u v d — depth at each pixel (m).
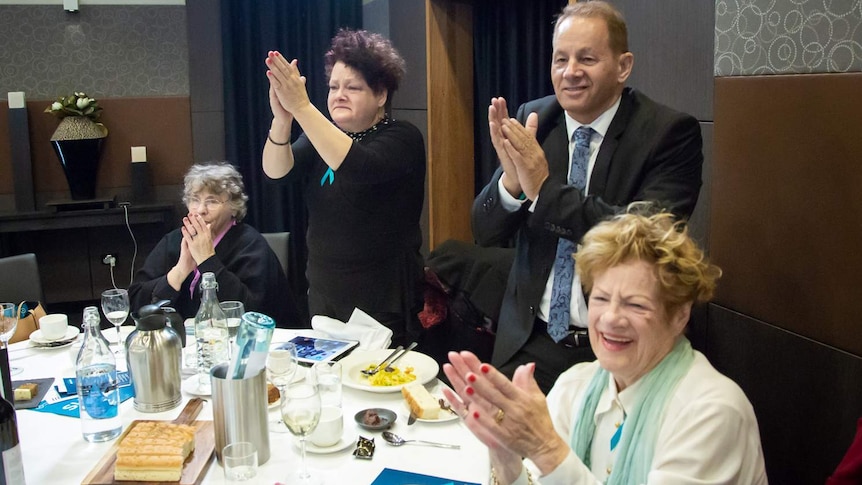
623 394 1.36
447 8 3.95
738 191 2.21
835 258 1.87
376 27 4.88
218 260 2.71
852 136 1.80
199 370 1.92
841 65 1.84
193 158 5.14
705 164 2.35
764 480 1.26
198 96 5.08
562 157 2.09
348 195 2.43
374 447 1.56
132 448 1.40
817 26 1.90
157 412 1.75
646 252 1.29
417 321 2.66
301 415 1.38
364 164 2.30
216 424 1.50
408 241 2.57
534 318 2.07
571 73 1.91
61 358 2.14
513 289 2.18
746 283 2.20
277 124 2.42
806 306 1.98
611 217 1.64
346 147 2.27
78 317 5.06
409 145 2.47
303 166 2.57
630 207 1.59
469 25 4.02
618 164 1.95
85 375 1.59
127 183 5.07
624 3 2.74
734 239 2.24
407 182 2.49
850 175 1.81
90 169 4.77
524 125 2.21
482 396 1.18
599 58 1.90
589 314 1.35
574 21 1.92
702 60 2.33
